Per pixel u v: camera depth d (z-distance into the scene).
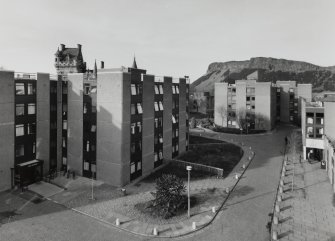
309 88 110.94
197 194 39.25
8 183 41.41
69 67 99.00
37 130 45.56
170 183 34.00
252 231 29.67
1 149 40.22
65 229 29.98
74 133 48.00
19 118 42.66
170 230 29.80
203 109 148.38
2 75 39.75
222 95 102.62
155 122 52.28
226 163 55.44
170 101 57.41
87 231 29.66
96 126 44.84
